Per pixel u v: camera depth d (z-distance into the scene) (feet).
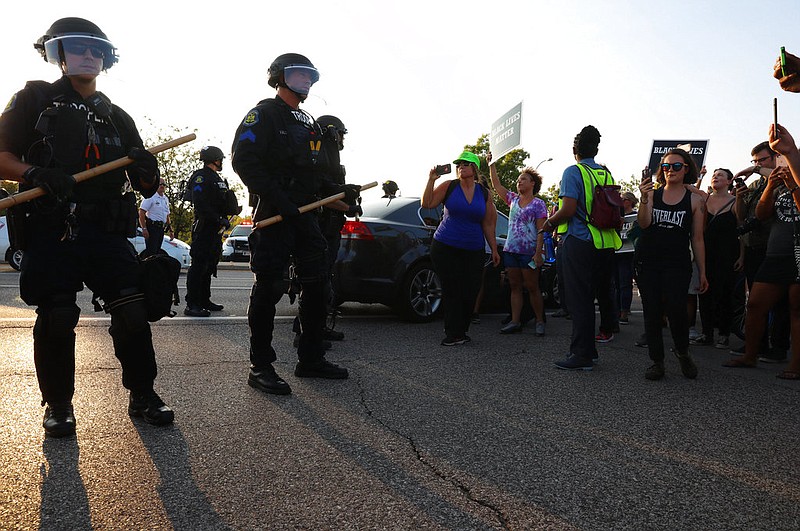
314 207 12.49
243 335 18.26
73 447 8.91
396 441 9.64
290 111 12.38
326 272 13.19
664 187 15.24
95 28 9.19
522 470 8.65
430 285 22.82
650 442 10.00
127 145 9.84
